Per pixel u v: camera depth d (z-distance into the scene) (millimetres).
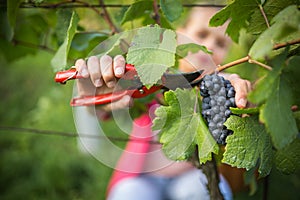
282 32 790
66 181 3418
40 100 3723
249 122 941
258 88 780
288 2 991
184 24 1759
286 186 2666
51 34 1597
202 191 1879
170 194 1996
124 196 2035
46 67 4121
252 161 937
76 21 1131
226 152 927
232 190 1761
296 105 969
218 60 1710
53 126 3488
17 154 3586
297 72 975
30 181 3479
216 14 1021
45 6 1278
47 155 3461
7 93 4176
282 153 1003
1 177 3580
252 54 812
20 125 3770
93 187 3340
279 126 783
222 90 942
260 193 2322
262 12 988
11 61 1638
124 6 1300
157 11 1212
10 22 1252
